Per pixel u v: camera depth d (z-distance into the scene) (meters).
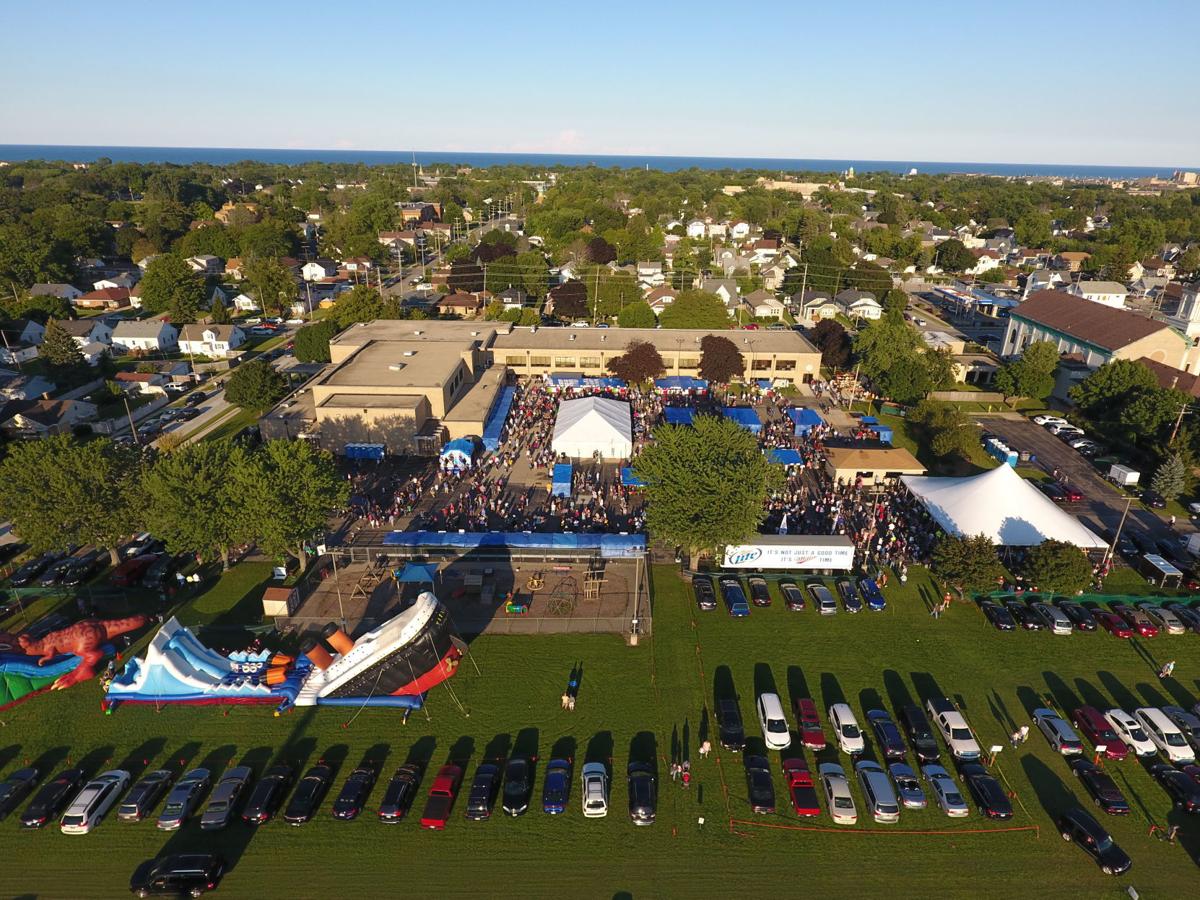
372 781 37.03
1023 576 53.66
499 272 152.12
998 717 42.47
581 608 52.03
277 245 188.88
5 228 168.50
